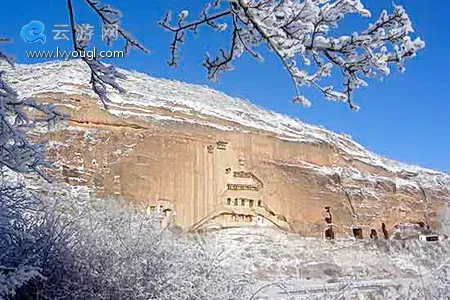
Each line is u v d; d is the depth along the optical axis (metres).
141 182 46.34
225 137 53.56
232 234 46.78
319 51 4.32
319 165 60.00
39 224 9.03
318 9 4.23
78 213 10.13
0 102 4.56
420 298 12.49
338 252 46.78
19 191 8.74
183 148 50.25
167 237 10.72
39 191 9.80
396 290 12.97
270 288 13.98
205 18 5.02
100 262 9.09
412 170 72.19
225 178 51.91
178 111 53.75
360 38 4.23
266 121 64.50
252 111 68.62
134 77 62.94
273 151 56.62
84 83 50.28
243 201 51.81
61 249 8.73
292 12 4.28
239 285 11.15
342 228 56.22
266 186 53.69
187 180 49.25
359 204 59.19
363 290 14.20
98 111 47.97
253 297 11.36
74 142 45.00
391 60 4.25
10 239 8.09
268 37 4.37
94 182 43.94
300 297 13.23
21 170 4.55
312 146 60.12
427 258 18.53
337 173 59.84
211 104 63.34
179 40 5.24
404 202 63.50
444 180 72.06
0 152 4.52
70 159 43.97
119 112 49.25
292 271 39.56
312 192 56.28
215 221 49.56
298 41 4.28
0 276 6.59
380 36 4.22
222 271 10.96
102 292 8.94
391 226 60.44
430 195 66.69
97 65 5.25
